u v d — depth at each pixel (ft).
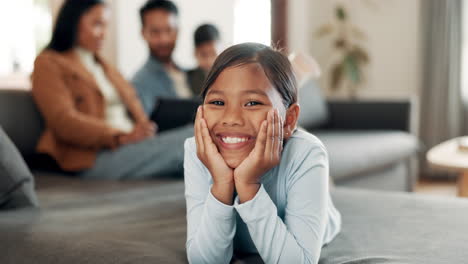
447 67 12.19
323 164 2.58
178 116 6.84
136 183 5.05
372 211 3.82
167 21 9.21
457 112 12.24
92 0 6.06
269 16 13.73
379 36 13.52
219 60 2.40
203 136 2.41
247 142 2.36
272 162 2.32
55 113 5.36
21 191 3.90
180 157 5.39
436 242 3.07
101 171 5.46
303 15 14.26
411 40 13.10
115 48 11.62
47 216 3.62
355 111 10.56
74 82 5.75
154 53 9.27
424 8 12.46
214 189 2.41
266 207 2.35
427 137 12.55
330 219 3.06
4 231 3.18
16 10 10.47
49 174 5.50
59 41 5.97
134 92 7.01
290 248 2.35
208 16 11.84
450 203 4.02
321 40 14.47
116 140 5.53
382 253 2.89
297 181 2.53
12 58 10.50
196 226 2.56
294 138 2.68
